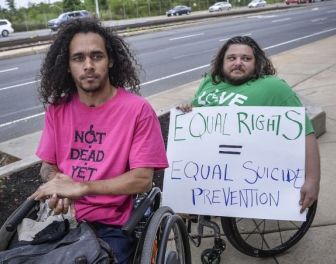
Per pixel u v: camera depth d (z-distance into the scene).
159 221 2.17
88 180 2.22
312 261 2.97
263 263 2.99
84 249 1.87
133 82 2.49
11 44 22.16
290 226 3.34
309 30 20.50
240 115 2.78
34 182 4.35
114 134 2.21
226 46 2.98
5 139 6.68
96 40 2.24
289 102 2.83
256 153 2.75
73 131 2.29
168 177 2.87
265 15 35.31
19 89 10.78
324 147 4.93
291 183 2.70
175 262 2.33
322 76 8.70
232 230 2.86
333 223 3.40
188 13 53.09
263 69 2.96
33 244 1.98
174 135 2.90
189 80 10.34
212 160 2.81
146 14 59.72
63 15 35.88
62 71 2.30
